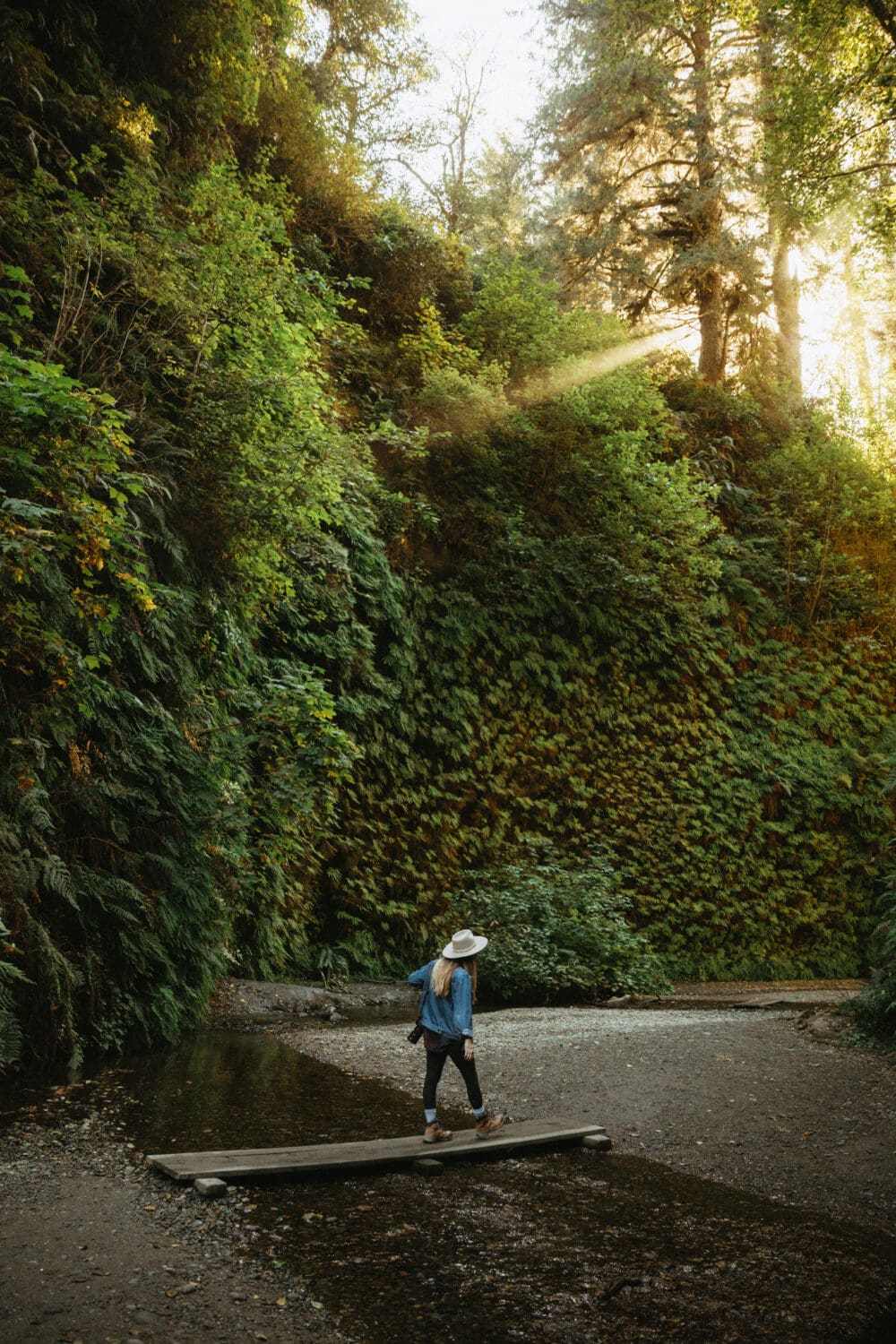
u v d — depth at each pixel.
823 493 21.44
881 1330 3.76
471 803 15.48
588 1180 5.34
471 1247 4.34
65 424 6.91
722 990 14.79
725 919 17.44
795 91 14.20
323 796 11.33
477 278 20.80
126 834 8.43
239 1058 8.00
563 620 16.97
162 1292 3.75
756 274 22.67
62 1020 7.31
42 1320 3.49
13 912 7.16
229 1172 4.95
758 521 20.91
